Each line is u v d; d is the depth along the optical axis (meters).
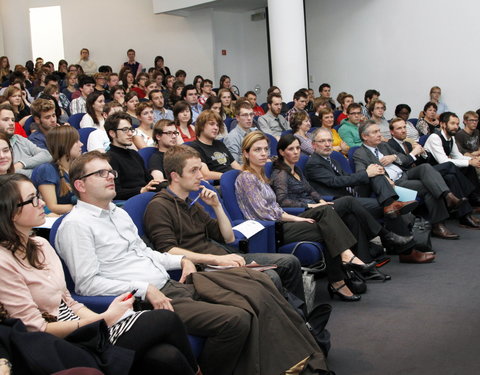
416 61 8.23
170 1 9.99
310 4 9.51
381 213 3.97
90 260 2.07
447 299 3.16
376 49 8.70
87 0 10.90
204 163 3.93
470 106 7.73
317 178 4.07
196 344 2.00
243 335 1.98
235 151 4.74
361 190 4.20
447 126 5.29
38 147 3.83
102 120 4.97
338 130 5.89
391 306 3.10
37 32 11.02
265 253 2.81
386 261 3.88
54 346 1.56
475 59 7.59
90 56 10.98
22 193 1.78
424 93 8.20
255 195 3.24
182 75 9.05
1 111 3.58
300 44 7.61
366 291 3.38
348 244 3.16
